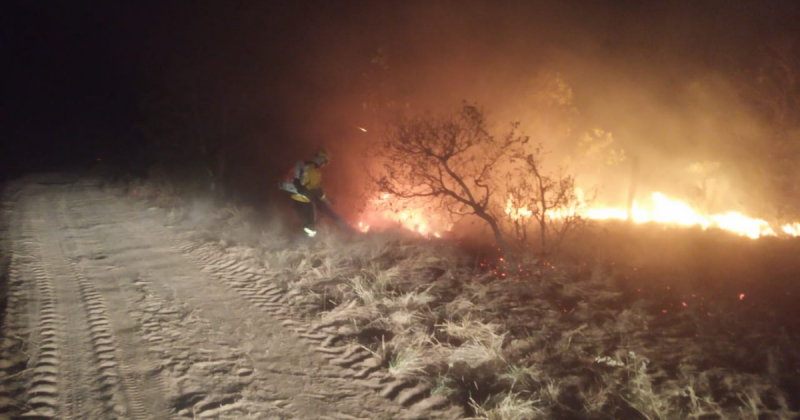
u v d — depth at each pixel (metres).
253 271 8.92
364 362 5.95
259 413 4.92
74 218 12.82
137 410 4.88
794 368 5.51
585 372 5.62
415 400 5.23
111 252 9.88
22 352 5.77
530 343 6.28
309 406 5.08
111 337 6.27
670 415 4.79
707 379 5.31
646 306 7.36
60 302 7.25
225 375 5.54
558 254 9.79
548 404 5.06
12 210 13.45
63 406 4.90
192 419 4.78
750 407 4.82
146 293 7.70
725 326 6.58
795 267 9.71
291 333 6.59
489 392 5.31
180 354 5.92
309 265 9.03
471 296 7.77
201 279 8.47
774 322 6.73
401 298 7.45
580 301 7.71
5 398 4.91
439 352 6.09
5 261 8.91
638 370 5.52
